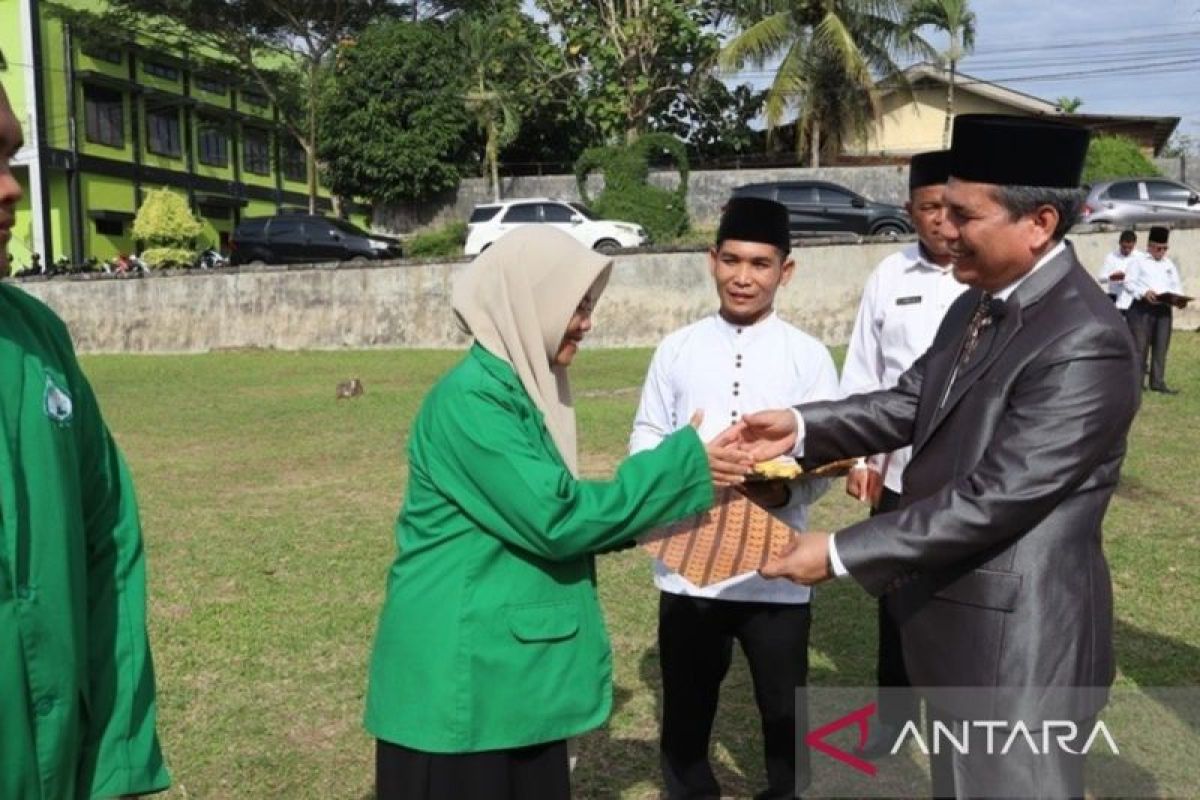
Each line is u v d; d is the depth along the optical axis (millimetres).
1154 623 4824
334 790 3602
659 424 3373
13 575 1745
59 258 31219
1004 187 2051
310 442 10078
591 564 2441
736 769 3670
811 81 24953
